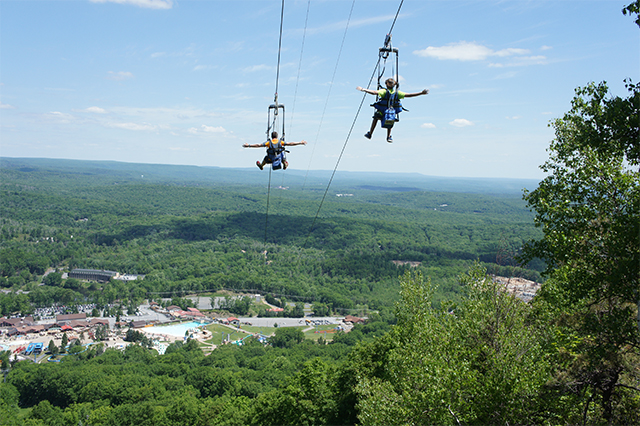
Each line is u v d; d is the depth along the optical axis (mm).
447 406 16469
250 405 53469
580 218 18047
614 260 16531
